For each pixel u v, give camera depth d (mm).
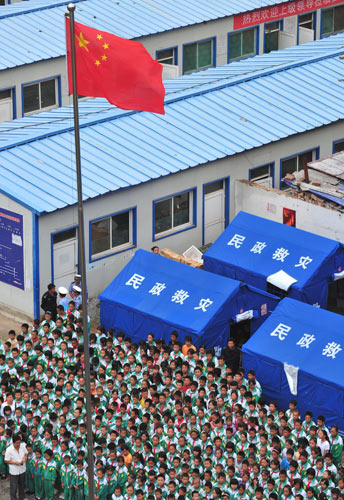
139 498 30719
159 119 47562
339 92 51656
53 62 56188
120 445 32406
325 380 34562
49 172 42844
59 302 41375
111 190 42375
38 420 33406
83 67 31953
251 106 49469
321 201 44312
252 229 42406
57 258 42219
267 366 36031
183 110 48438
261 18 63969
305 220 44531
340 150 51156
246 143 46750
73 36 28391
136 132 46500
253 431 32312
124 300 39906
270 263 40875
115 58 32062
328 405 34812
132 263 41219
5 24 57781
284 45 65562
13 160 43219
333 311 42375
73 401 34781
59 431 33094
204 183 46031
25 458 32469
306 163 45031
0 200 41938
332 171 44469
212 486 30906
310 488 30266
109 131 46281
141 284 40281
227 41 62969
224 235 42750
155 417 32969
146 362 36031
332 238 43719
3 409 34188
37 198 41125
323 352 35438
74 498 32406
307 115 49406
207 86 50594
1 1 66625
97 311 43312
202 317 37906
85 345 29078
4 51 55219
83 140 45344
